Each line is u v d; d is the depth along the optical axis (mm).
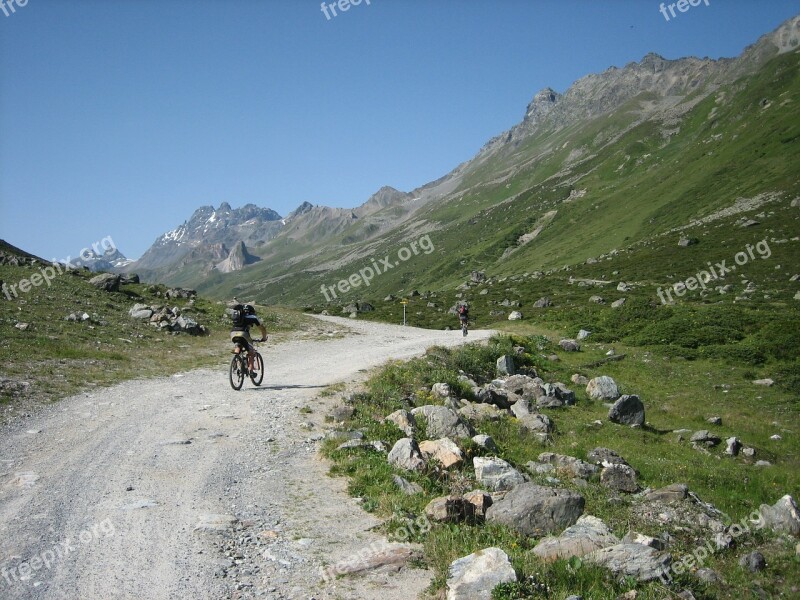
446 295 83562
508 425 18641
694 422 24719
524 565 7129
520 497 9461
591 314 48438
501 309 61969
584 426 21188
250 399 17125
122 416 14461
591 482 13750
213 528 8211
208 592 6523
